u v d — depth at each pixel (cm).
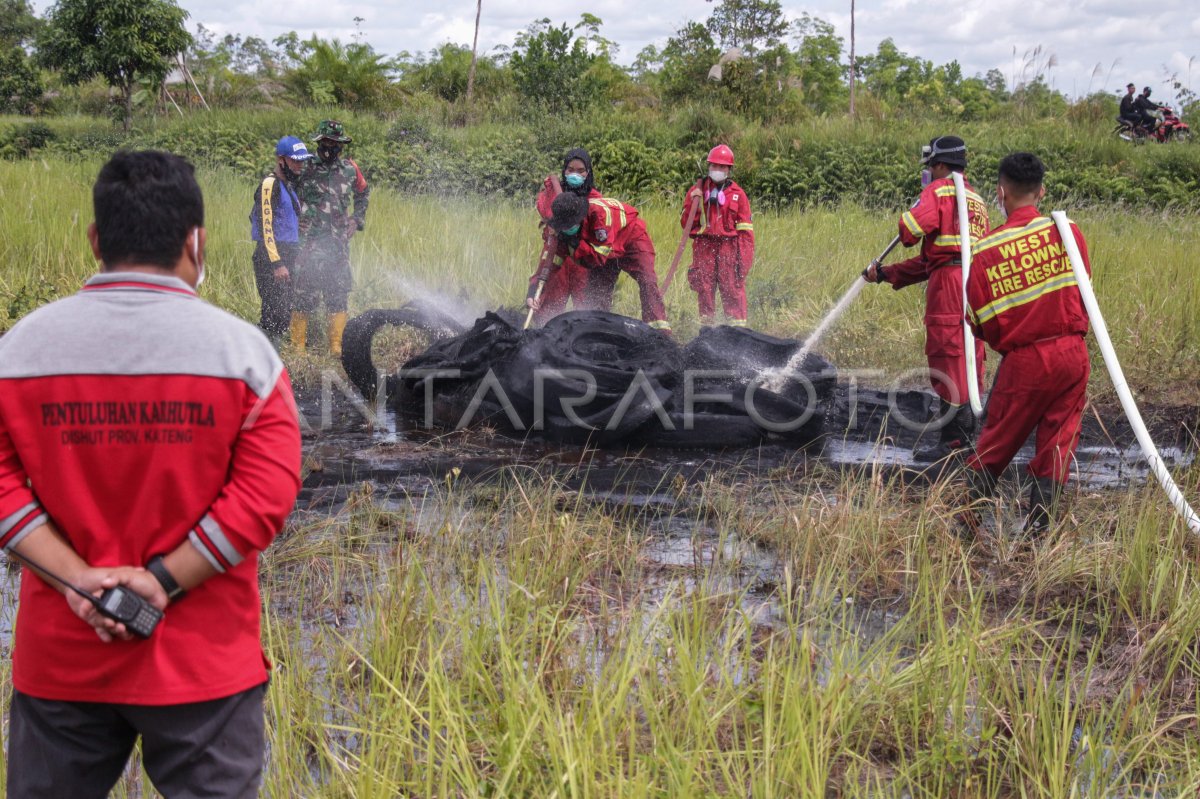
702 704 314
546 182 786
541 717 309
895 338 916
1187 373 844
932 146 689
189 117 2547
